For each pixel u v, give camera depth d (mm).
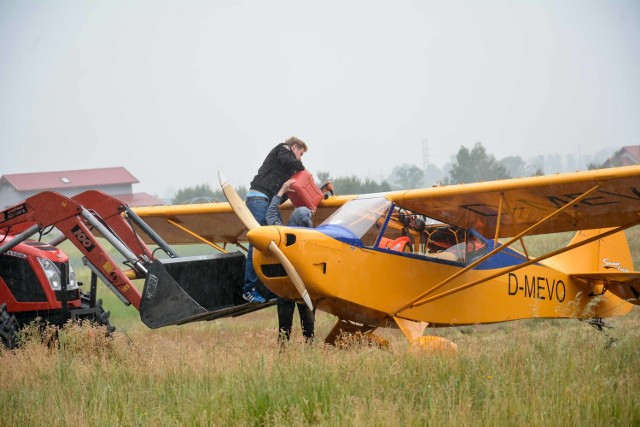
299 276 27406
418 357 23438
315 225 38344
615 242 41250
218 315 31953
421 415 16750
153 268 28844
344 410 17641
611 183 28281
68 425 17922
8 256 30938
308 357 23047
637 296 39312
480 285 33906
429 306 31672
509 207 31828
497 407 17062
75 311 30766
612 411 17281
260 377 20234
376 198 31141
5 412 19500
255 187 32375
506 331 37562
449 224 33250
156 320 28750
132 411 19281
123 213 32000
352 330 31922
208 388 20453
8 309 30719
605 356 23109
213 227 40875
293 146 32906
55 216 30312
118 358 26469
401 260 30531
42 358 25047
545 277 37500
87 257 30016
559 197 30266
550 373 20266
